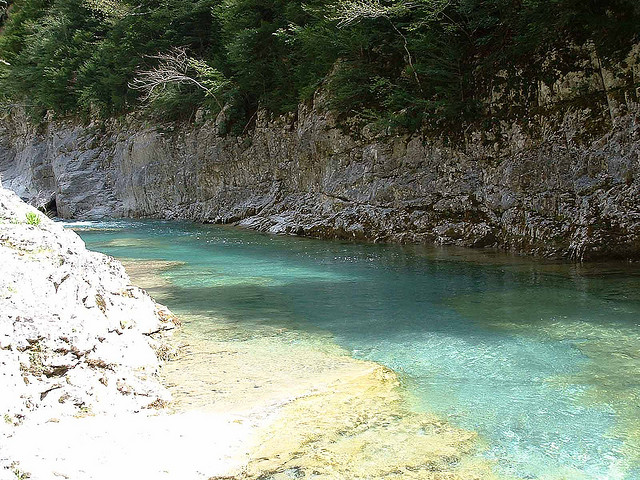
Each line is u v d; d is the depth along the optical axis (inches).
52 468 121.6
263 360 204.8
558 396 172.9
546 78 494.9
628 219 415.5
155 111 1039.0
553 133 485.1
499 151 529.0
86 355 168.1
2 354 147.9
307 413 159.3
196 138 949.8
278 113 804.0
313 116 704.4
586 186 454.0
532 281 354.3
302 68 754.2
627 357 207.2
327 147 676.1
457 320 264.8
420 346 224.4
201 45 1042.1
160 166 1015.0
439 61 576.4
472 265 424.2
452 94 566.3
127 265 454.6
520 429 151.4
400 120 587.2
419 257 472.1
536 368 197.3
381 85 625.6
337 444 142.4
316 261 462.9
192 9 993.5
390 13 585.9
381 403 167.3
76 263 201.3
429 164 582.9
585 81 471.5
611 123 450.9
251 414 157.5
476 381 185.6
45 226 227.0
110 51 1113.4
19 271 172.9
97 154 1153.4
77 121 1205.7
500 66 534.6
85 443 134.8
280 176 789.9
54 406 149.5
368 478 127.3
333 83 663.8
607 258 418.9
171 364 200.4
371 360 207.5
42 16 1440.7
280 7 811.4
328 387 178.1
